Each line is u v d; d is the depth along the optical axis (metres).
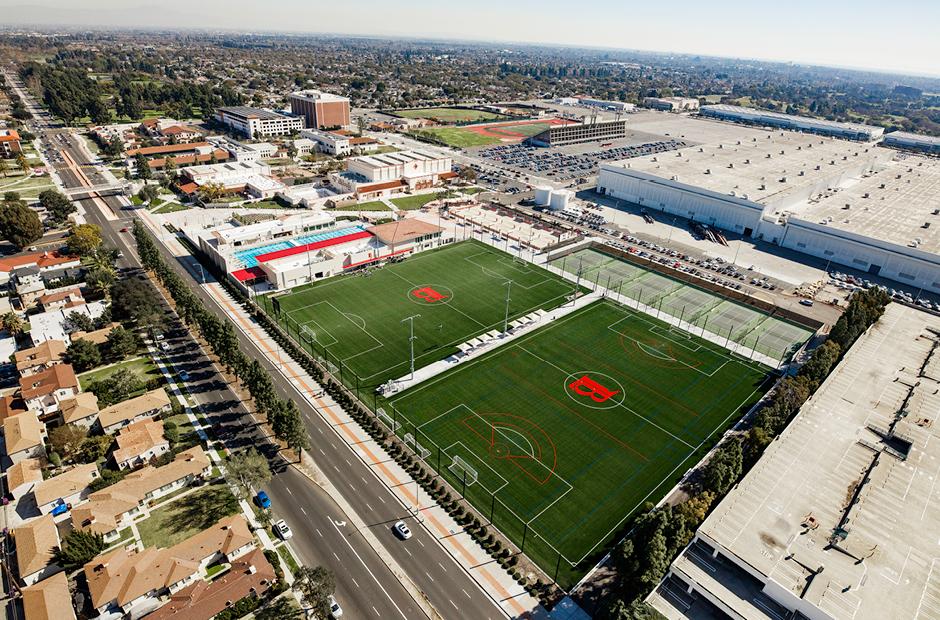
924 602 68.69
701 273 174.38
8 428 95.12
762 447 95.19
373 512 87.00
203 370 119.25
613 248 189.38
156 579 72.19
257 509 86.25
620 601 66.25
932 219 199.50
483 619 71.94
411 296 154.25
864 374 114.38
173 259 173.00
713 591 71.00
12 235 166.12
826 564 73.12
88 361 115.31
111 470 91.50
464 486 91.81
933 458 91.56
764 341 137.50
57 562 75.75
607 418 108.75
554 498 90.25
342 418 107.06
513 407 110.94
